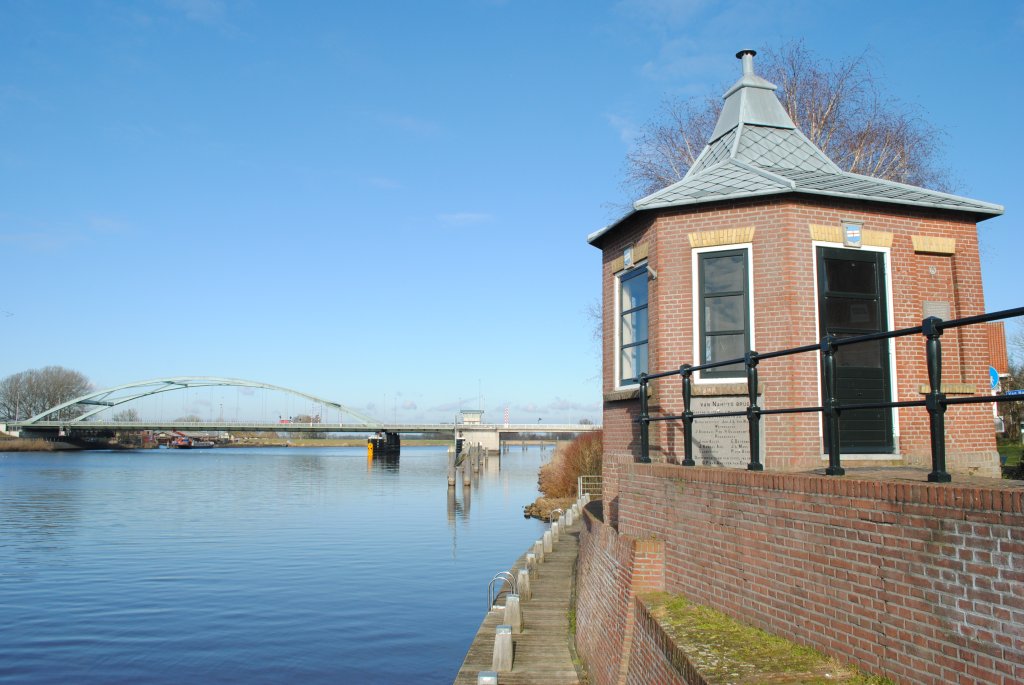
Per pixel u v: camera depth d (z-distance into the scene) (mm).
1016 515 3965
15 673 16984
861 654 5113
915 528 4668
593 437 43469
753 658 5582
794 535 5906
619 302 12625
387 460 128750
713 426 10438
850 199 10391
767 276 10195
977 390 10781
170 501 52031
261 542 34250
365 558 30266
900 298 10562
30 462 101250
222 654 18359
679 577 7805
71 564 28922
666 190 11469
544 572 21188
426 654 18484
